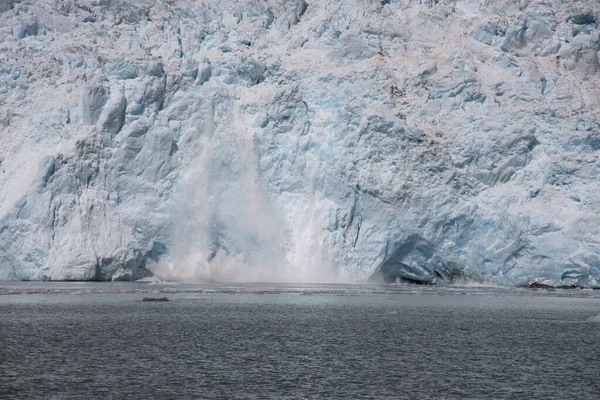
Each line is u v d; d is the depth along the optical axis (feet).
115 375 514.27
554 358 595.88
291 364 556.51
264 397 464.65
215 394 469.57
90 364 548.31
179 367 540.93
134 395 465.06
